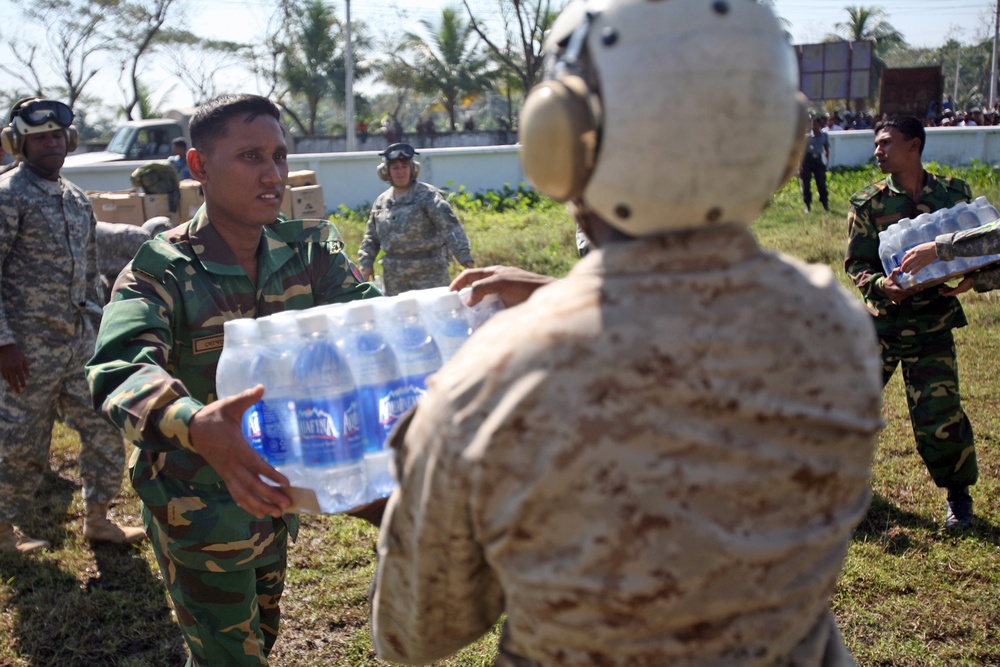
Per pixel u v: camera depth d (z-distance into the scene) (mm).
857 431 1020
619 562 944
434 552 1074
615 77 945
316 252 2451
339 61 38125
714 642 999
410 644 1220
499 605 1181
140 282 2145
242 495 1579
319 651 3223
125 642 3322
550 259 9938
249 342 1791
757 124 941
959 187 3904
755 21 963
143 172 7953
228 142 2197
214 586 2230
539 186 1066
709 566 957
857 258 4000
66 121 3938
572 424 933
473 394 981
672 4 949
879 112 28297
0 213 3768
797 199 15016
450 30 38594
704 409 942
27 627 3387
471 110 61750
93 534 4039
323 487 1689
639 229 1006
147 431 1673
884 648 3062
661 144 929
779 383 969
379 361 1732
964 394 5504
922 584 3432
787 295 1001
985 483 4277
